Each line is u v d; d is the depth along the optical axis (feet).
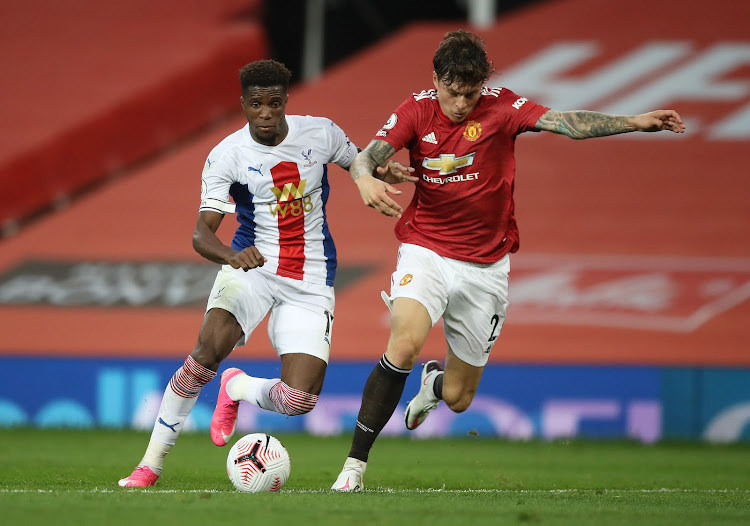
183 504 47.57
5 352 145.48
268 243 63.36
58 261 163.43
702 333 142.31
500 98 61.98
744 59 186.29
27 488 59.57
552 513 47.19
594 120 59.26
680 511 49.44
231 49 206.90
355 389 133.28
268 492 56.54
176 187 176.14
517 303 148.15
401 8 240.32
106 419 135.03
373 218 164.76
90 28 212.02
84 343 146.92
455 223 62.80
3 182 188.03
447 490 66.13
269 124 59.62
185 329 148.25
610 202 165.17
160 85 200.13
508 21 199.72
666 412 129.39
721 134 175.22
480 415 131.03
